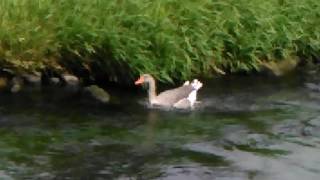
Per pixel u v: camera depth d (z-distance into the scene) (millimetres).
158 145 11953
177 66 15375
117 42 14867
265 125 13078
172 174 10906
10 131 12375
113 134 12391
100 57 15070
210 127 12906
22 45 14750
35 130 12461
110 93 14742
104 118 13227
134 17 15281
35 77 14930
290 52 17484
